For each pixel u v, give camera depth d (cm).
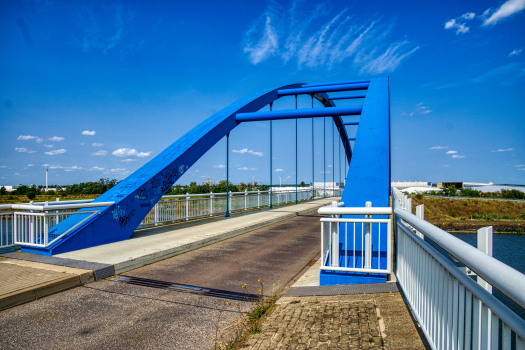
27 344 340
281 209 1898
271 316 367
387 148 779
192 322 391
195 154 1187
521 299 109
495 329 149
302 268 654
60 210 859
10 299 440
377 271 433
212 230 1040
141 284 546
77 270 566
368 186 719
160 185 1022
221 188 2883
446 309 218
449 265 206
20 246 743
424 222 272
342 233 543
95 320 399
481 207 3716
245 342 307
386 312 341
